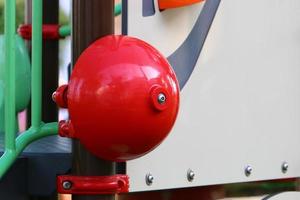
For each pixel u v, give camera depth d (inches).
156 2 144.0
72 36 116.6
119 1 175.0
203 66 153.7
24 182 141.0
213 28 155.8
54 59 194.2
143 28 141.6
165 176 146.5
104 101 106.9
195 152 152.3
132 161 140.1
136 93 107.2
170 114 110.5
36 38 138.4
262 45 166.4
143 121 107.7
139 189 141.6
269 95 167.9
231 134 159.8
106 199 114.0
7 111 129.9
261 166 166.6
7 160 129.0
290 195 175.8
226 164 158.9
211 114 155.6
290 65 173.0
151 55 111.3
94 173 114.3
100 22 115.3
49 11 196.1
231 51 159.8
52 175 141.4
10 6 129.8
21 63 177.9
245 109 162.7
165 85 109.5
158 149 144.9
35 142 164.2
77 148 115.0
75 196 114.8
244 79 162.4
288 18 172.6
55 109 193.2
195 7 151.8
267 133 167.8
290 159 173.2
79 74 109.7
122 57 109.0
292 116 173.5
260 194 173.8
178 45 148.6
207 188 164.6
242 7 161.9
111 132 107.3
